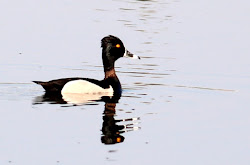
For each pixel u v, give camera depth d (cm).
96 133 1248
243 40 2428
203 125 1352
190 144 1205
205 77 1909
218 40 2425
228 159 1120
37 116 1366
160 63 2080
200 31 2586
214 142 1223
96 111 1435
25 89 1684
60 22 2689
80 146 1159
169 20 2805
